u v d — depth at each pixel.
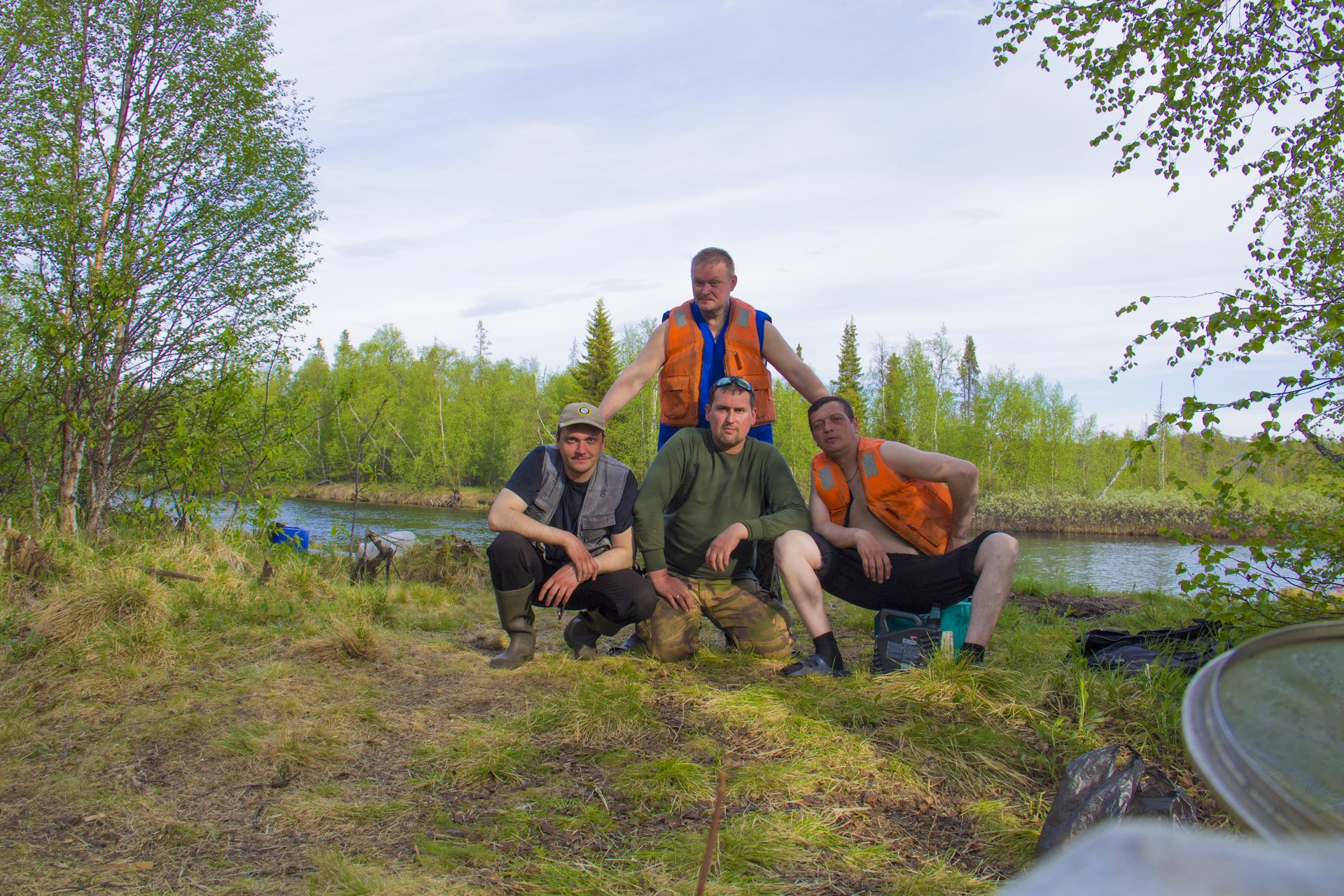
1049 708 3.18
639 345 48.12
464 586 7.62
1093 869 0.17
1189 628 4.26
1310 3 5.02
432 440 48.56
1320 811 0.40
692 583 4.39
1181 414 3.45
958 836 2.35
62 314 9.01
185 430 8.85
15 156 9.14
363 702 3.45
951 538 4.23
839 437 4.27
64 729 3.15
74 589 4.77
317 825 2.43
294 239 10.75
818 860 2.20
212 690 3.57
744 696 3.32
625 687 3.48
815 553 4.14
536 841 2.32
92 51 9.68
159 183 9.91
